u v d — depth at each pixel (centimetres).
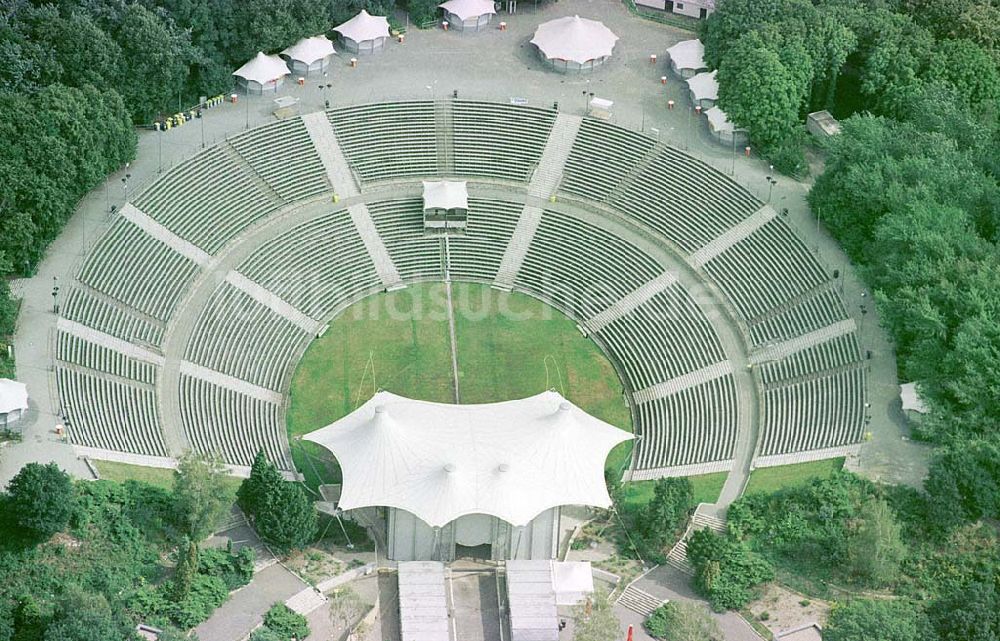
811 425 16625
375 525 15888
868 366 17000
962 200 17638
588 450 15925
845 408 16638
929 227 17100
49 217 17625
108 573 14362
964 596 14262
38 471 14275
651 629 14525
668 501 15412
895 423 16400
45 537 14438
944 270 16638
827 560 15050
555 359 18300
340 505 15300
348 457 15762
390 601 15025
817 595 14800
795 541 15250
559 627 14712
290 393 17712
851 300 17700
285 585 14912
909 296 16500
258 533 15225
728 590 14750
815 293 17888
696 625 14075
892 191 17400
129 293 17762
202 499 14900
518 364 18200
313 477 16688
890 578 14762
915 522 15288
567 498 15362
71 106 17900
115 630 13500
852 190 17888
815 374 17188
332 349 18300
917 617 14212
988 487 15225
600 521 16025
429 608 14788
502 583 15325
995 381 15600
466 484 15275
